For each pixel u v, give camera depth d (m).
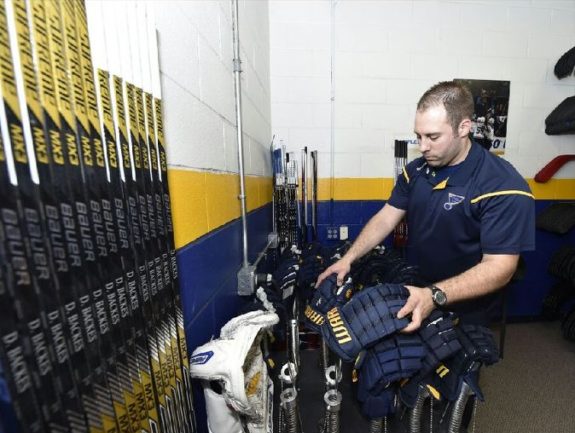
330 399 0.83
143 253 0.54
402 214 1.38
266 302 1.18
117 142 0.48
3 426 0.31
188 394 0.71
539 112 2.52
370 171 2.51
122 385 0.48
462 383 0.73
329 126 2.45
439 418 0.86
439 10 2.36
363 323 0.68
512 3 2.38
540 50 2.46
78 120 0.40
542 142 2.54
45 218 0.35
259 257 1.65
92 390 0.41
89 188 0.42
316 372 1.56
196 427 0.76
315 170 2.38
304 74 2.39
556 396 1.79
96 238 0.43
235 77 1.23
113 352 0.46
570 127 2.30
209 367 0.68
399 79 2.42
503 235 0.96
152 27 0.58
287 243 2.29
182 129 0.76
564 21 2.45
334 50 2.37
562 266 2.41
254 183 1.68
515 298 2.67
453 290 0.81
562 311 2.65
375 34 2.37
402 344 0.69
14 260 0.31
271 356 1.42
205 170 0.92
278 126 2.43
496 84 2.46
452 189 1.08
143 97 0.55
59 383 0.36
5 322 0.30
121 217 0.48
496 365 2.09
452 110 0.97
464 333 0.79
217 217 1.03
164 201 0.62
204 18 0.92
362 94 2.43
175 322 0.66
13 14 0.31
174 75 0.72
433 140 1.01
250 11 1.62
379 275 1.64
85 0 0.42
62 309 0.37
